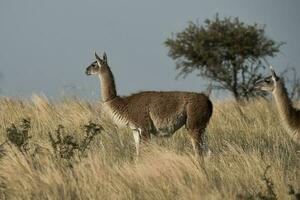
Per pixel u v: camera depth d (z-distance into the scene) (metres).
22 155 33.00
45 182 30.22
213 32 97.75
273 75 36.41
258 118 44.19
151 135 40.72
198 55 97.12
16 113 44.97
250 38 97.12
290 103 36.31
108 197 29.25
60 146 34.47
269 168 32.03
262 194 29.30
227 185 30.19
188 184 30.11
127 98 39.69
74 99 47.38
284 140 39.16
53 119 43.41
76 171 31.70
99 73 39.94
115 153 36.84
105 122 42.78
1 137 39.78
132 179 30.61
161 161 31.94
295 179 31.41
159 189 29.56
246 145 38.53
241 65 93.94
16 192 29.52
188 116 38.91
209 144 39.34
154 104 39.06
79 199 29.31
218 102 48.62
